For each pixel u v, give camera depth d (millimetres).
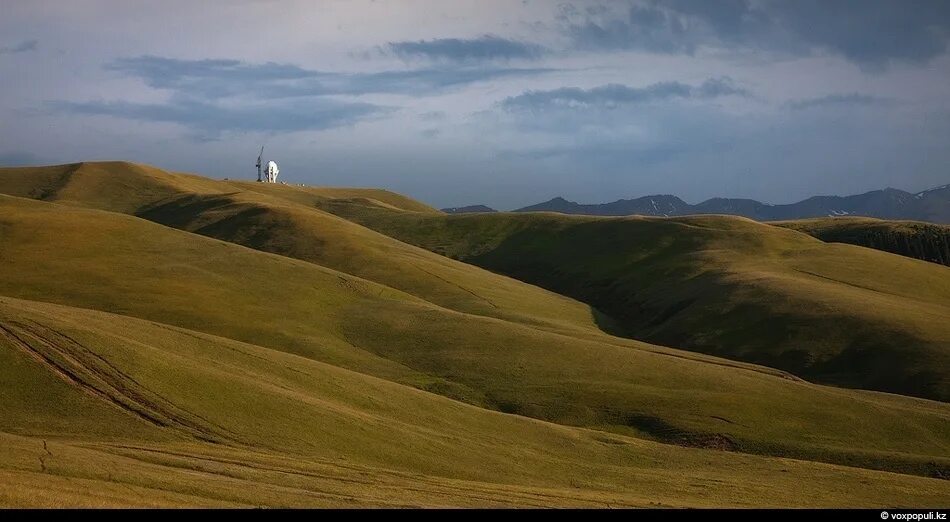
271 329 125938
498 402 105312
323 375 92562
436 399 95625
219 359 88312
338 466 63781
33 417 63750
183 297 135500
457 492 59500
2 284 131625
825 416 103938
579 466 79375
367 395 89875
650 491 70625
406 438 77562
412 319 139125
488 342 127375
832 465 84500
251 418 72250
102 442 60469
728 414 102812
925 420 104625
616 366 119750
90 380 70812
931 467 87125
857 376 139875
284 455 65188
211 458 59812
